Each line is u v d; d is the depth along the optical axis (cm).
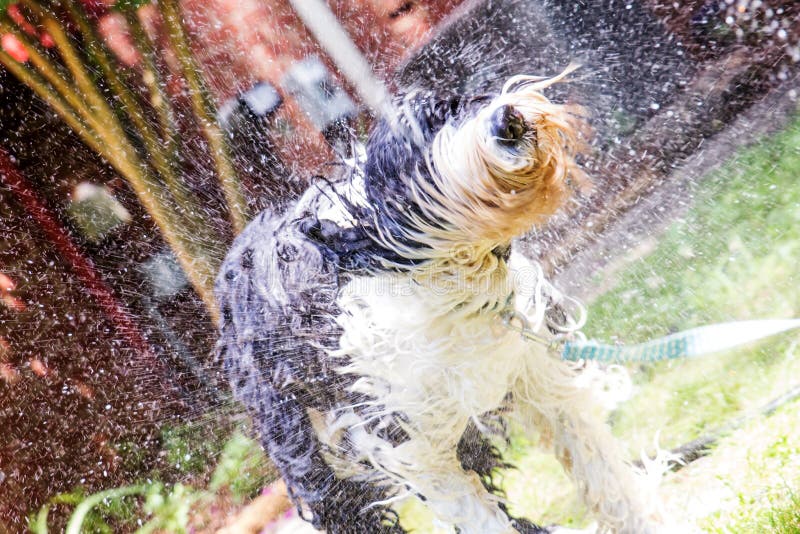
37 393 314
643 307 258
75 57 327
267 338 215
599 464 203
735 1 306
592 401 205
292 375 214
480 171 166
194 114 321
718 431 225
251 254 221
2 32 321
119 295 317
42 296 321
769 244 253
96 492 305
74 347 315
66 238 324
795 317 237
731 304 247
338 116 313
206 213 317
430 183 172
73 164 325
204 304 313
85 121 324
